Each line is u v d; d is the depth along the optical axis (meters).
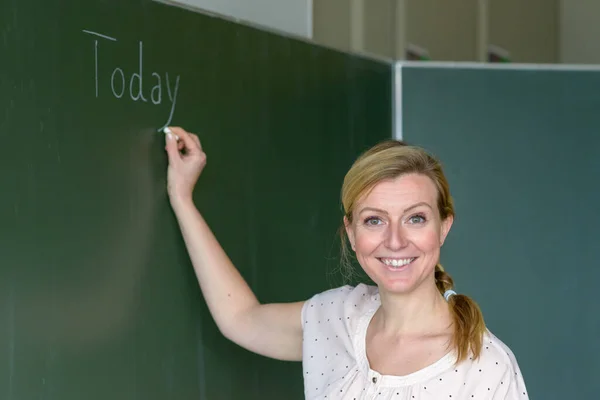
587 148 3.09
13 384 1.60
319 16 3.12
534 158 3.08
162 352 1.97
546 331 3.07
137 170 1.89
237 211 2.22
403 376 1.72
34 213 1.64
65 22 1.70
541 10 4.69
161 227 1.97
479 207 3.06
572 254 3.08
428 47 4.02
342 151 2.71
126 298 1.86
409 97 3.04
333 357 1.88
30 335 1.63
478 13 4.35
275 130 2.38
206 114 2.11
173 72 2.00
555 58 4.73
